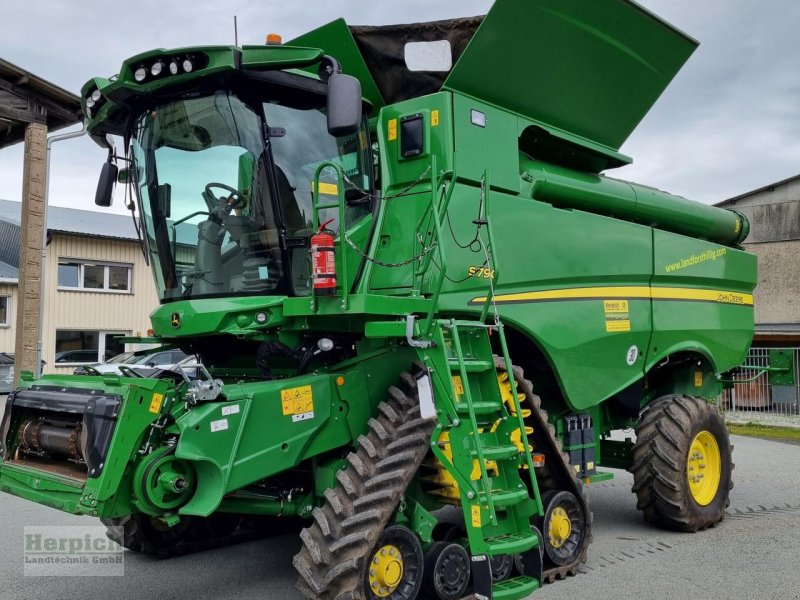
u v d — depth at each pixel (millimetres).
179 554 5730
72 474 4000
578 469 5934
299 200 4805
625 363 6324
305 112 4898
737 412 15898
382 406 4492
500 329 4684
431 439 4195
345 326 4664
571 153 6445
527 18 5211
